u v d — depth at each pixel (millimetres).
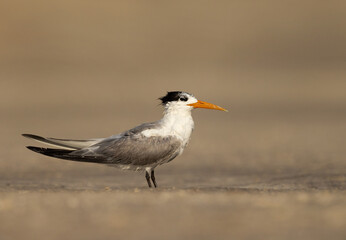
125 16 54812
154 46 50531
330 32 53031
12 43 48531
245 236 6297
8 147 19391
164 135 10805
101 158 10625
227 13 55875
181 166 15500
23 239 6227
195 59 48562
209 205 7812
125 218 7070
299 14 55688
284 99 33562
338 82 39719
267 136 21922
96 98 34625
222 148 19078
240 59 48688
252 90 37000
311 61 47906
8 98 34156
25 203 8047
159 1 57188
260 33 53062
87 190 10102
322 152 17797
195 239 6203
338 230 6508
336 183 11750
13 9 52875
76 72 44062
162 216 7164
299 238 6219
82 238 6246
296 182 12055
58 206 7816
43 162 16000
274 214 7250
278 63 47469
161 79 41844
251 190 9820
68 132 23109
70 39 50281
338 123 25234
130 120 26578
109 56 48219
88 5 55219
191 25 54125
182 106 10992
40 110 30078
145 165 10859
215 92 36312
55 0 55000
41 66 45000
